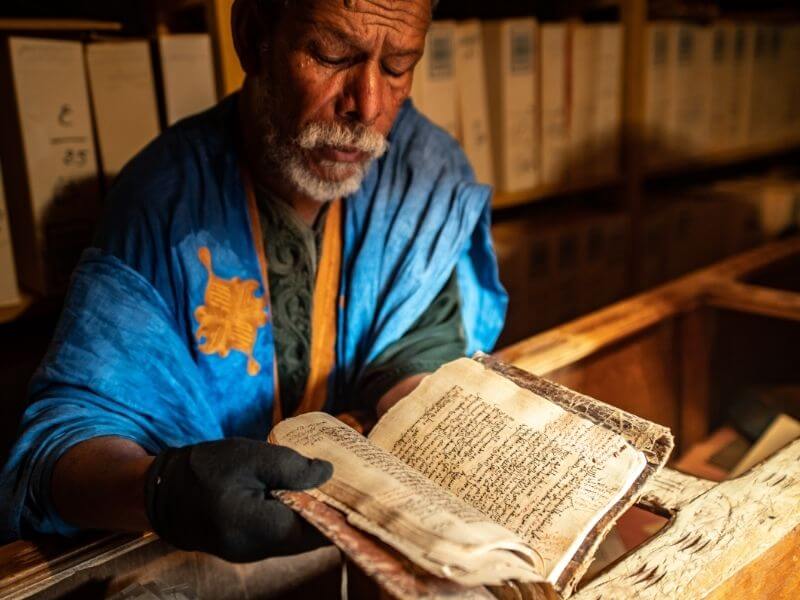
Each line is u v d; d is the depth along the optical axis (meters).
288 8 0.81
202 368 0.94
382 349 1.01
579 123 2.08
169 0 1.38
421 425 0.75
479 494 0.67
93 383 0.81
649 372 1.38
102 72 1.34
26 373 1.42
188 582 0.78
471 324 1.15
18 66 1.24
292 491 0.59
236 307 0.96
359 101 0.82
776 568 0.73
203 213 0.95
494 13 2.15
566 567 0.60
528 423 0.72
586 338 1.22
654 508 0.79
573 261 2.09
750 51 2.49
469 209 1.10
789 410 1.40
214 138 0.99
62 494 0.71
